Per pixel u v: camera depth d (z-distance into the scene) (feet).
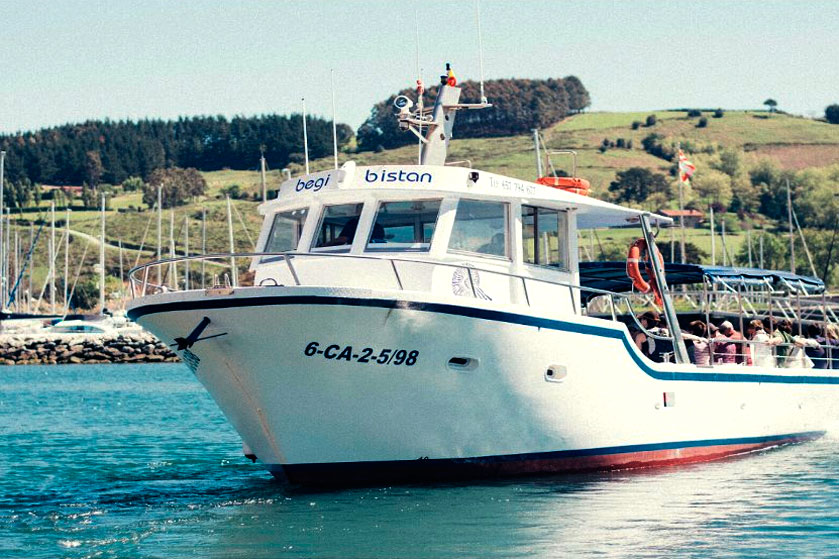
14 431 87.76
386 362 43.42
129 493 50.16
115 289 381.19
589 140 581.53
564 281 51.49
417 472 46.52
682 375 53.62
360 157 517.55
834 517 41.29
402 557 35.78
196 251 426.92
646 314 60.64
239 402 44.86
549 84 638.12
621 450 51.08
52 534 40.29
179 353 45.65
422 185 47.06
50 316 291.58
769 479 50.01
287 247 50.42
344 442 44.75
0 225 318.86
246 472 57.26
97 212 543.39
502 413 46.62
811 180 524.93
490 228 48.55
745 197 518.37
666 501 44.42
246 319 41.91
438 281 46.21
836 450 60.44
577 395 48.49
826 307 67.72
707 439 55.47
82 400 131.64
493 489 46.44
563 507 42.93
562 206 51.65
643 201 496.64
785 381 61.21
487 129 595.06
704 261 374.43
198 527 40.73
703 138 600.39
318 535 38.68
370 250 47.11
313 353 42.52
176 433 83.92
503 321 45.21
